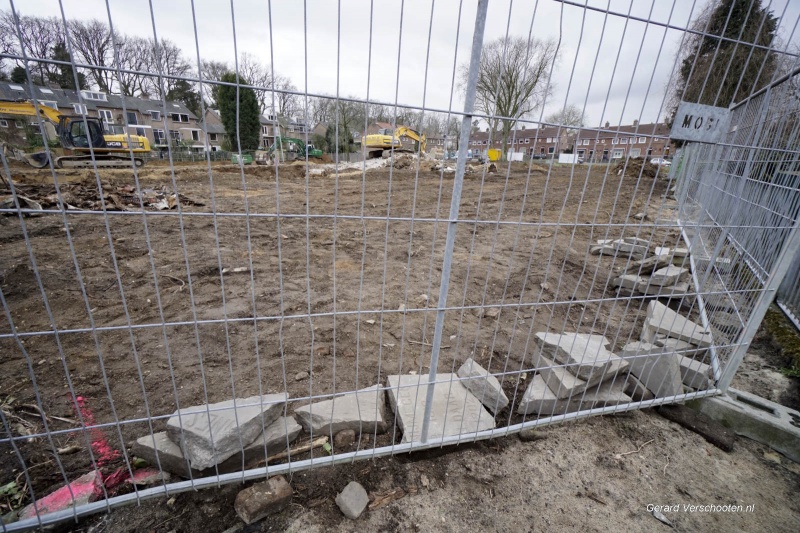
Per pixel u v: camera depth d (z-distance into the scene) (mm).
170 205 8766
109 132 14078
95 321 3604
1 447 2197
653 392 2750
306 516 1910
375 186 13992
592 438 2438
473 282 4871
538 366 2889
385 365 3076
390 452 2141
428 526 1896
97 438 2301
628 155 1998
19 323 3516
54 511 1817
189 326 3547
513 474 2178
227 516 1895
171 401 2615
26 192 8336
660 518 1997
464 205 10641
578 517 1980
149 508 1915
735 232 4172
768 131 3648
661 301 4438
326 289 4492
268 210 9188
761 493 2160
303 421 2357
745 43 1933
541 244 6672
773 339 3482
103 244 5773
